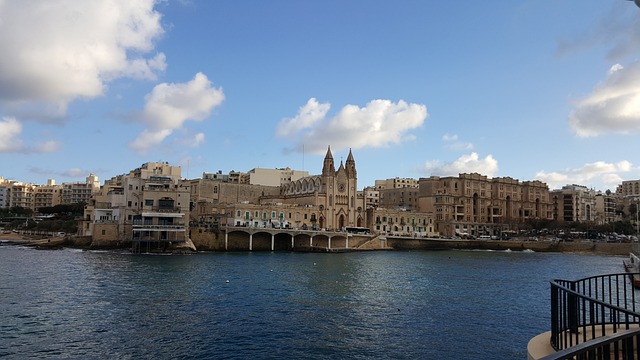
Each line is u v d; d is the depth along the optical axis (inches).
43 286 2541.8
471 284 2965.1
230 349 1473.9
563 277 3469.5
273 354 1433.3
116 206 5536.4
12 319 1784.0
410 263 4532.5
